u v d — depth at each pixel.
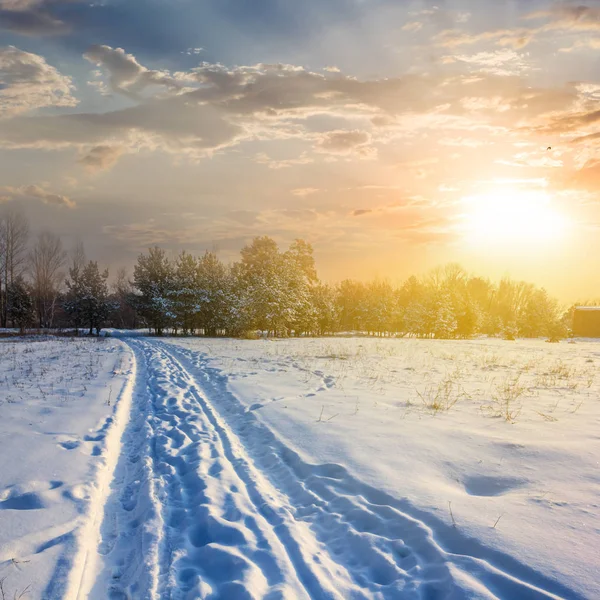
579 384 11.41
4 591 2.83
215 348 24.48
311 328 54.94
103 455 5.69
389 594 2.98
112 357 18.80
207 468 5.43
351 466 5.25
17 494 4.37
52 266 62.69
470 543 3.45
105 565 3.47
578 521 3.70
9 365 15.45
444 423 7.03
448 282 66.56
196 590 2.96
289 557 3.43
